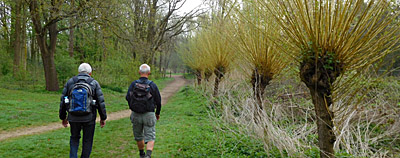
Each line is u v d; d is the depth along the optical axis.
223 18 7.83
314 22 3.41
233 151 5.53
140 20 21.72
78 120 4.15
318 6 3.37
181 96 20.48
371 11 3.23
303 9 3.61
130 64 22.75
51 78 19.47
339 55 3.51
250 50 6.14
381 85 5.68
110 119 11.47
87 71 4.52
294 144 5.52
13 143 6.29
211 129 7.74
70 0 15.24
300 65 4.01
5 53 27.62
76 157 4.12
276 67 6.10
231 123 7.00
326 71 3.54
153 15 23.72
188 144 6.16
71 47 26.52
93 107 4.37
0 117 9.90
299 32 3.62
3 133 8.05
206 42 12.78
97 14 15.34
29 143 6.26
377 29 3.25
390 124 6.87
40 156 5.34
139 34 23.05
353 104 5.65
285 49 4.12
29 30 28.00
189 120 9.77
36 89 20.09
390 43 3.29
